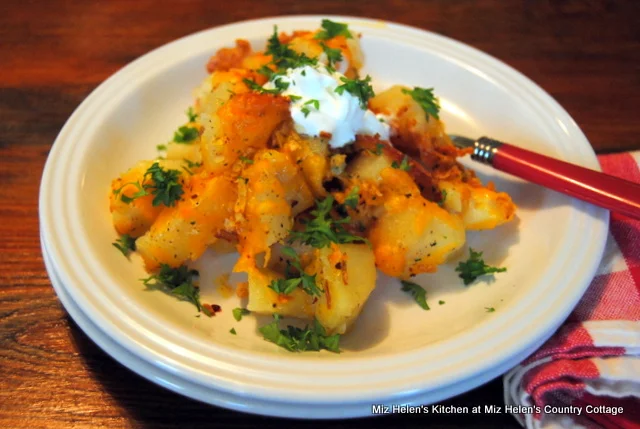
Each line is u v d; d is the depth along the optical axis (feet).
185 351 0.69
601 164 0.96
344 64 0.96
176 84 1.03
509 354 0.70
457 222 0.83
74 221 0.80
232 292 0.83
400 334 0.79
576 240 0.81
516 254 0.86
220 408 0.75
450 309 0.82
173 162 0.87
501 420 0.75
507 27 1.30
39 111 1.08
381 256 0.82
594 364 0.74
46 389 0.76
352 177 0.84
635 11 1.34
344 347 0.77
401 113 0.91
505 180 0.95
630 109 1.12
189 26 1.28
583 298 0.80
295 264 0.79
